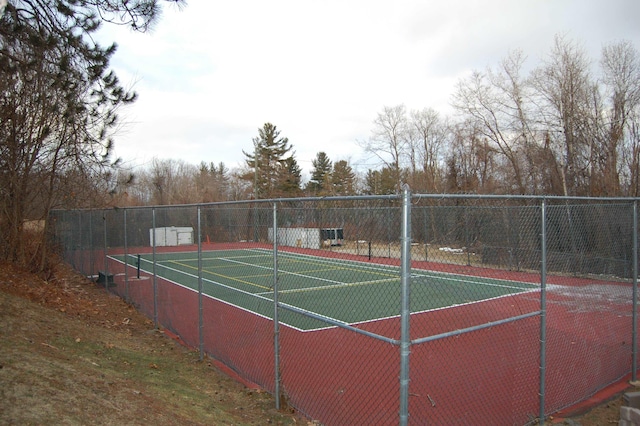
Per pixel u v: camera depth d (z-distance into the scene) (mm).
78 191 13031
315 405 5734
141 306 11641
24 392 3836
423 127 43281
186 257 24844
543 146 26250
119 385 4945
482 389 6293
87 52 9406
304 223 6250
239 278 17891
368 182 49844
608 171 22188
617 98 22719
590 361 7430
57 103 10328
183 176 66125
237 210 7445
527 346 8266
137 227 13859
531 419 5340
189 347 8359
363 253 7414
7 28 8250
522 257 10297
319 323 10516
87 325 8211
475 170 35375
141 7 7977
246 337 9180
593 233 10219
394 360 7609
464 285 13188
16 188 11539
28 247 12383
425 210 9703
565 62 24672
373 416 5414
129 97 11727
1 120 10734
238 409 5516
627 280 10016
